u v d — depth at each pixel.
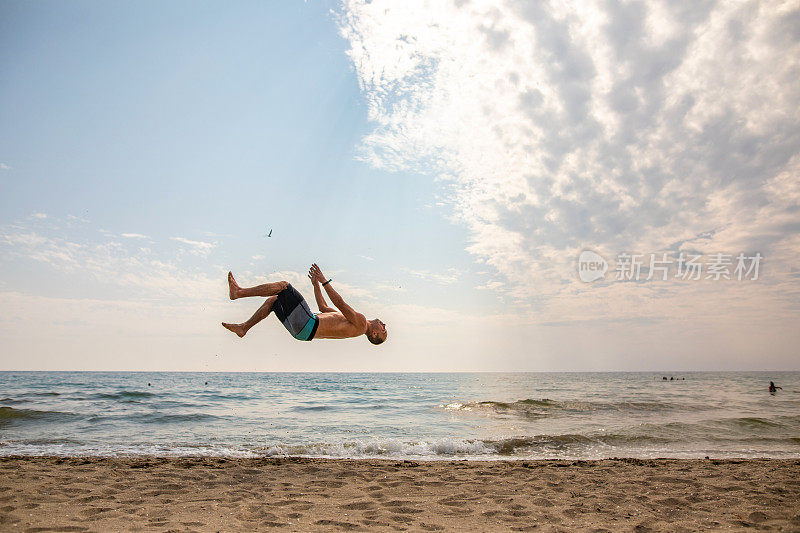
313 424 15.55
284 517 5.14
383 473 7.76
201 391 34.84
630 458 9.48
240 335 5.21
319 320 5.28
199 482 6.87
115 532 4.48
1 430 13.77
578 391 38.78
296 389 41.31
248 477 7.30
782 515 5.25
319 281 5.46
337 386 50.44
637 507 5.68
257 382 66.75
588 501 5.95
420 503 5.82
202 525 4.78
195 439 12.34
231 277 5.21
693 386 51.97
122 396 26.66
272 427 14.78
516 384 58.44
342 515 5.25
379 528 4.77
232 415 17.86
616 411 20.05
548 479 7.30
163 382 61.91
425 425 15.42
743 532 4.66
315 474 7.61
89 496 5.92
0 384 47.25
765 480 7.09
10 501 5.57
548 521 5.09
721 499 6.01
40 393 28.98
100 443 11.59
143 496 6.00
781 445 12.01
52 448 10.80
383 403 24.20
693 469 8.13
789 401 26.84
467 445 11.19
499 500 5.98
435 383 64.62
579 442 12.05
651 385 55.19
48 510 5.24
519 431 14.05
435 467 8.40
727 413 19.48
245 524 4.84
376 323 5.77
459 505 5.75
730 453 10.89
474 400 26.98
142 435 12.98
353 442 11.65
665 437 12.79
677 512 5.45
